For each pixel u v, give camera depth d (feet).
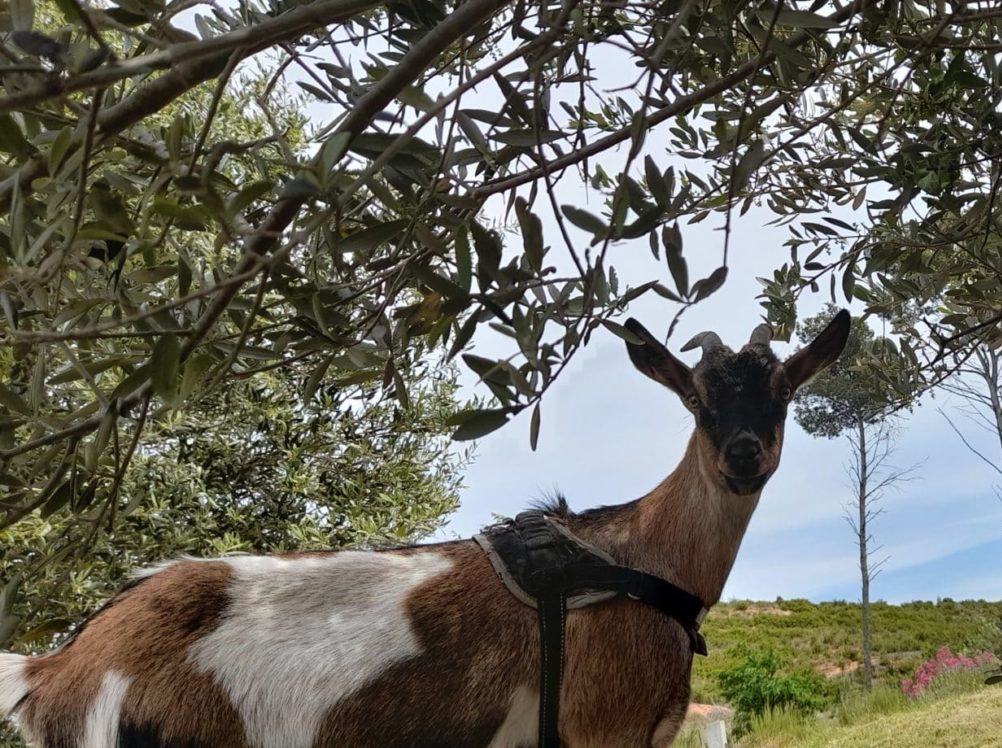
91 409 7.75
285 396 24.17
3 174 6.09
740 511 10.28
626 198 5.48
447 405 25.96
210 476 24.22
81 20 4.65
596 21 7.52
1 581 16.90
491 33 7.38
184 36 5.65
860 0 6.95
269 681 8.93
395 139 5.90
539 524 10.14
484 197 7.02
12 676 9.20
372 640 9.22
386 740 9.13
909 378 12.47
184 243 12.23
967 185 10.36
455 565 9.88
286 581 9.51
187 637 8.97
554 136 6.93
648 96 5.41
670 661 9.81
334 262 7.09
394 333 7.17
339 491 25.32
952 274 10.60
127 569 20.20
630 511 10.69
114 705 8.75
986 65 8.65
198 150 5.69
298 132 20.18
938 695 41.93
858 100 10.34
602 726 9.69
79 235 5.49
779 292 11.44
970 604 97.71
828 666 75.56
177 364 5.69
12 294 6.74
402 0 6.64
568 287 6.37
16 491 7.97
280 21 4.91
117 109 5.35
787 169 10.61
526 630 9.50
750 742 43.21
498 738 9.53
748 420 9.78
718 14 7.22
